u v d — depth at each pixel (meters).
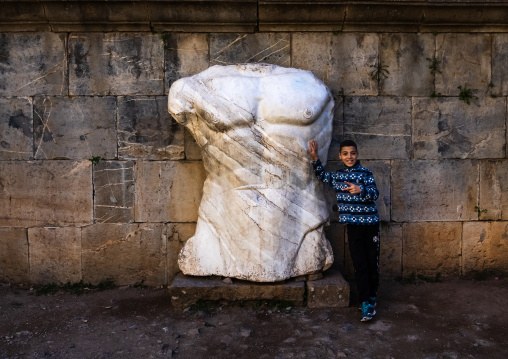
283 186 3.90
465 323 3.61
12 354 3.19
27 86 4.34
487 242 4.55
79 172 4.39
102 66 4.34
